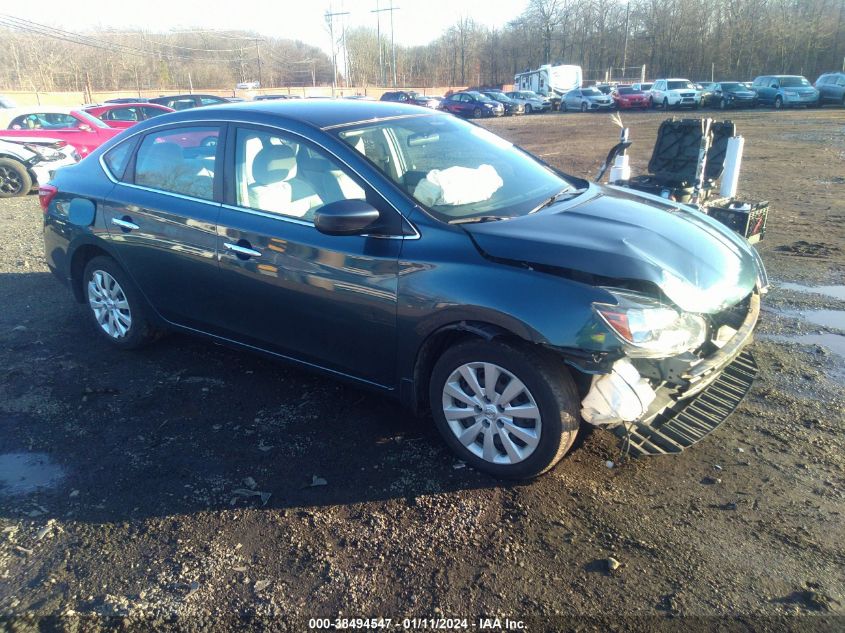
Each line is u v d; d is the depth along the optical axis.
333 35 56.06
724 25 59.16
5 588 2.61
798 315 5.38
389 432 3.68
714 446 3.50
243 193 3.88
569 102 39.66
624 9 68.00
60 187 4.86
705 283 3.15
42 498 3.15
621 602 2.49
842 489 3.12
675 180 7.05
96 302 4.82
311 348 3.74
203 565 2.71
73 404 4.03
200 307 4.18
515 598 2.52
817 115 27.44
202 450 3.53
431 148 3.99
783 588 2.54
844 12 53.75
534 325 2.89
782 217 8.91
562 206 3.68
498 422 3.16
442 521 2.95
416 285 3.19
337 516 3.00
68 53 64.94
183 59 71.56
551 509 3.01
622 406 2.89
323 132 3.67
